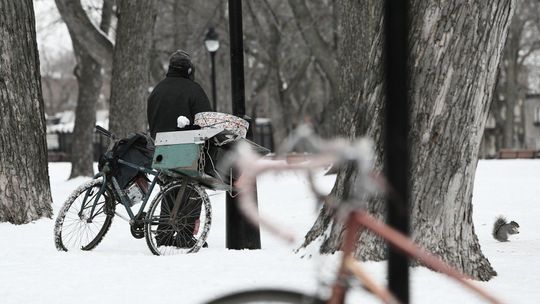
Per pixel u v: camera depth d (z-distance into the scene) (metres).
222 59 95.88
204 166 19.00
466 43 14.76
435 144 15.11
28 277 15.70
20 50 25.61
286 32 87.25
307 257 16.59
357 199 5.85
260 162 5.50
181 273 15.80
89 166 65.38
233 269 16.03
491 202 35.03
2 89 25.16
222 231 24.98
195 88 21.12
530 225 28.27
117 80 48.12
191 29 89.25
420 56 14.96
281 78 106.19
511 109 135.00
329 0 85.19
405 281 7.20
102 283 15.01
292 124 125.94
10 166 24.89
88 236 19.84
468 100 14.95
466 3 14.71
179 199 19.16
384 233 5.82
